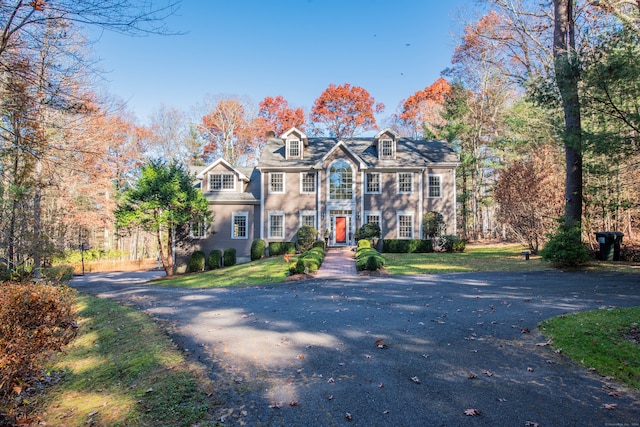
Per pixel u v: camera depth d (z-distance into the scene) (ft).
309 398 13.76
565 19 48.52
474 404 12.90
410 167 78.69
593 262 47.16
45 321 20.01
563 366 16.02
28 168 48.11
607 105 33.78
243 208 81.61
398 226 79.25
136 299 39.91
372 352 18.40
